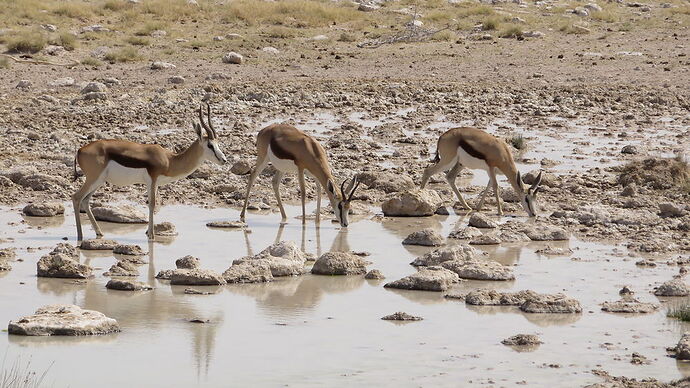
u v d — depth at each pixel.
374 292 44.53
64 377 32.97
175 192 68.06
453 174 65.25
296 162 59.12
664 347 37.19
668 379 33.66
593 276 47.50
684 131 96.06
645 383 32.84
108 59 128.62
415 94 113.88
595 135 93.19
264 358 35.31
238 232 57.00
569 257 51.50
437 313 41.31
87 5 155.62
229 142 84.69
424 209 62.69
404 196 62.56
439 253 49.41
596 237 56.59
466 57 139.25
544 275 47.66
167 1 159.00
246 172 74.69
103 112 97.12
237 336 37.78
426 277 45.12
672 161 73.81
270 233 56.78
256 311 41.19
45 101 101.00
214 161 55.25
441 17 165.25
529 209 63.03
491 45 148.00
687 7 189.62
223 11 158.50
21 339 36.84
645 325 39.94
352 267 47.91
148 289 44.22
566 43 151.00
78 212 53.59
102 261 49.53
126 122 93.06
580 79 124.81
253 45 140.38
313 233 57.06
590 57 139.75
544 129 96.25
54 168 73.69
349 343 37.12
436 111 104.69
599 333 38.81
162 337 37.47
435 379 33.44
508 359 35.59
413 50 143.00
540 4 186.88
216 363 34.69
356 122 97.38
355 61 134.50
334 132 91.44
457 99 111.25
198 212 62.75
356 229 58.38
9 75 116.00
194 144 55.09
